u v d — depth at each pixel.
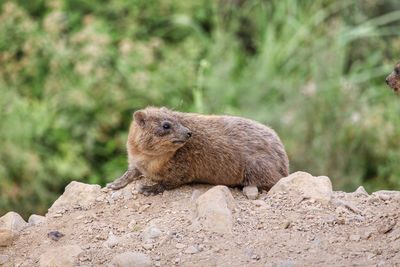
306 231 9.17
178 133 10.14
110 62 19.84
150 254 8.91
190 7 22.27
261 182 10.52
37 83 19.50
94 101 18.92
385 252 8.52
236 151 10.49
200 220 9.40
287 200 9.95
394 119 19.02
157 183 10.60
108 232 9.61
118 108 19.12
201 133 10.46
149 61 19.70
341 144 18.28
